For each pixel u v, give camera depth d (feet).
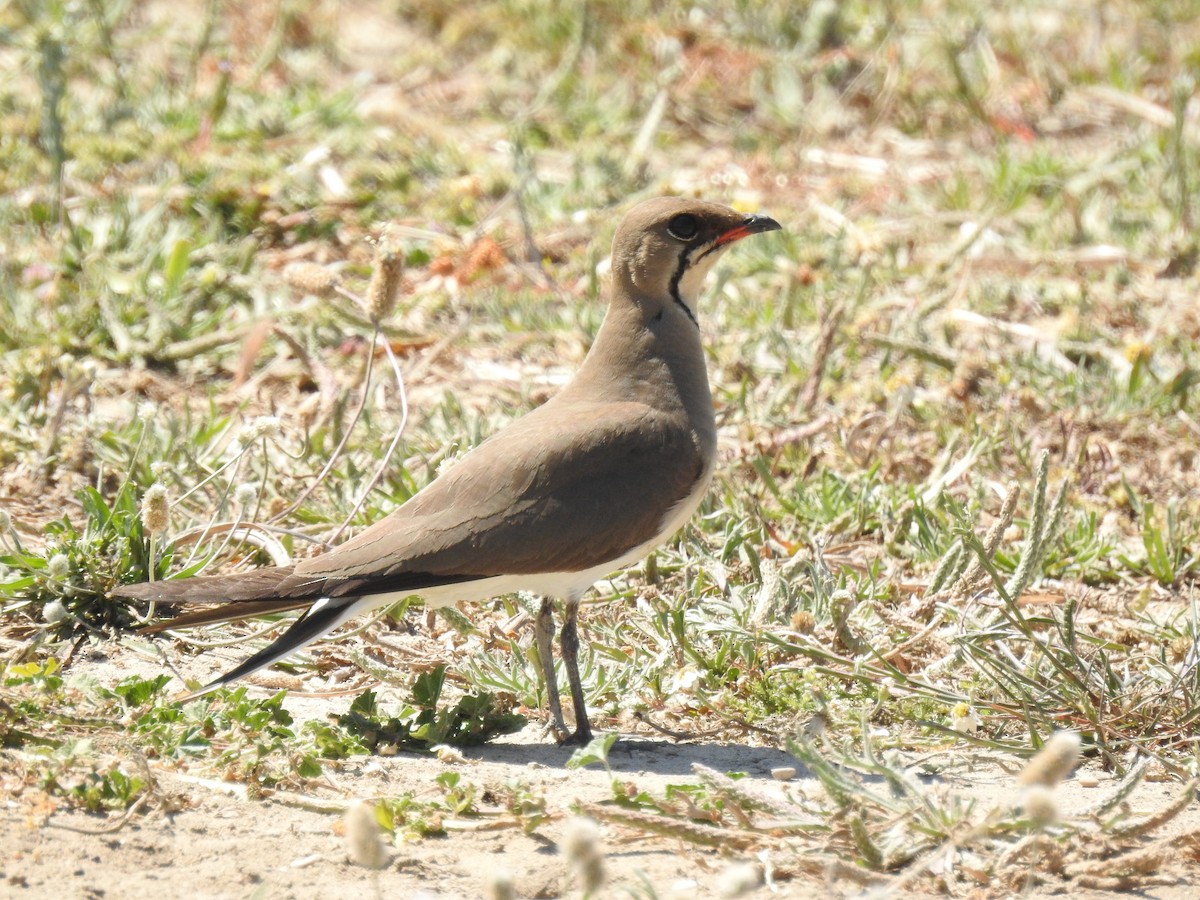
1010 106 81.41
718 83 83.46
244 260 62.90
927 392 55.21
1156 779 33.45
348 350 57.77
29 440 49.06
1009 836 29.60
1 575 39.19
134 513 39.99
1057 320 61.98
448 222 67.92
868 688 36.24
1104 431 53.16
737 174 72.95
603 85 83.35
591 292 62.13
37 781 29.55
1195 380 54.75
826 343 53.72
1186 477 50.88
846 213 71.05
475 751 34.22
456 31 88.89
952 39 84.02
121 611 38.52
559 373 57.11
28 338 56.59
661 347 36.99
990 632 36.55
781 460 50.49
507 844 29.09
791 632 37.63
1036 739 33.58
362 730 33.65
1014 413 53.78
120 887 26.66
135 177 68.49
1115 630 40.60
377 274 43.68
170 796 29.50
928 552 44.27
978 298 62.75
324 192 68.23
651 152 76.79
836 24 88.17
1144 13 92.53
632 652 38.60
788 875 28.14
